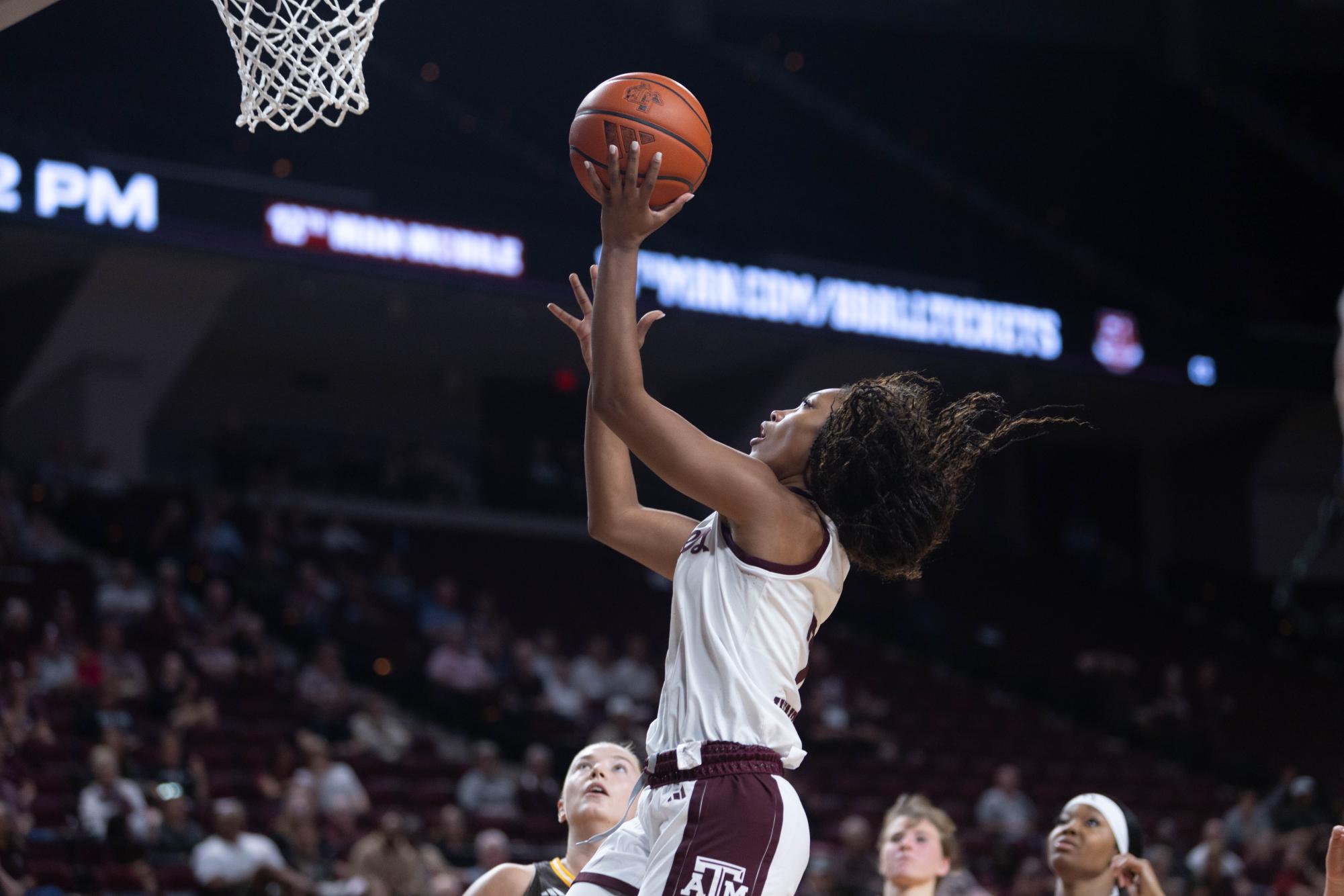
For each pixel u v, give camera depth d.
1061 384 21.48
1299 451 23.31
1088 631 20.08
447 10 21.06
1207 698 17.77
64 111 17.30
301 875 8.15
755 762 2.25
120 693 10.51
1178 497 24.64
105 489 14.97
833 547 2.38
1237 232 24.28
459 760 11.45
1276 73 24.53
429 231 15.79
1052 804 14.10
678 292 17.06
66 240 15.59
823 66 23.81
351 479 18.81
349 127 19.45
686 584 2.38
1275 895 9.20
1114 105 23.91
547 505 19.97
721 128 22.39
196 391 19.81
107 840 8.12
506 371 21.58
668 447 2.31
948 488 2.46
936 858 4.34
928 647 17.95
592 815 3.64
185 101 18.34
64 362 16.38
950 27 22.56
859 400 2.44
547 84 21.91
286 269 16.91
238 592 13.39
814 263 18.06
